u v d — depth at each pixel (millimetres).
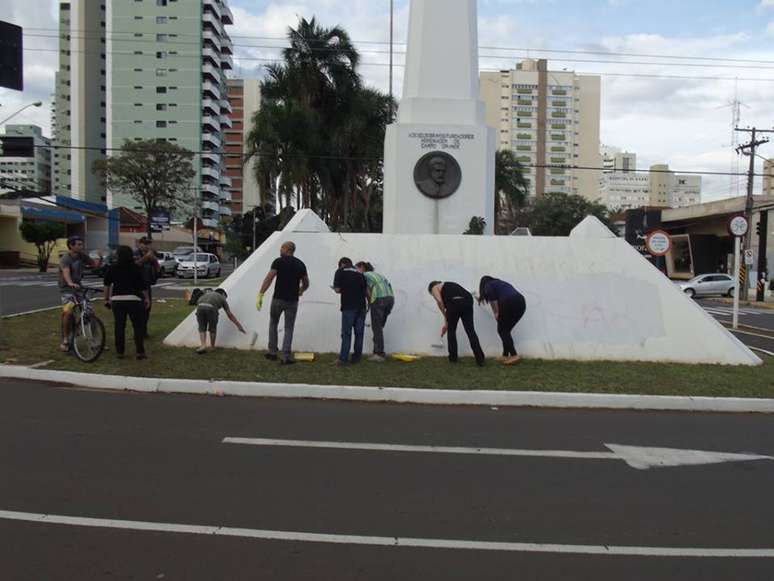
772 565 3934
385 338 11102
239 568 3727
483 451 6277
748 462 6129
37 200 57062
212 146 97000
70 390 8508
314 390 8555
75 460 5602
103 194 95750
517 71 98062
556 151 98188
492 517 4605
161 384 8633
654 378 9648
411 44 15203
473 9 15195
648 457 6219
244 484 5133
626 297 11422
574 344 11156
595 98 98938
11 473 5242
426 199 14617
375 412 7840
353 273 9953
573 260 11609
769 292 40500
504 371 9789
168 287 28547
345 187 38000
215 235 87375
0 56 10195
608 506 4879
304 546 4047
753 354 11344
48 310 15922
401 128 14602
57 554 3844
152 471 5375
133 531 4195
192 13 90562
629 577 3742
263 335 11047
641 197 123000
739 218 18328
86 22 96188
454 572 3750
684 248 53469
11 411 7285
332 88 36500
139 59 90875
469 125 14688
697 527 4508
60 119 103188
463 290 10250
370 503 4805
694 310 11320
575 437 6938
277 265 9828
